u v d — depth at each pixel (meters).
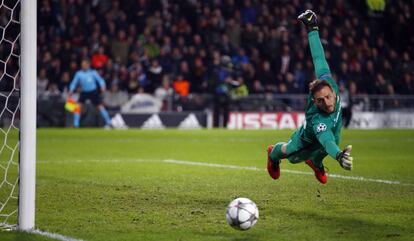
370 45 59.16
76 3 52.47
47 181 20.12
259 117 52.00
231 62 51.75
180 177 21.25
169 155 29.55
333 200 16.50
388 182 20.17
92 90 48.12
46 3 51.22
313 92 13.16
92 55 50.16
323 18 56.75
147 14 53.91
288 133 45.88
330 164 25.69
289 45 54.59
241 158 28.22
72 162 26.09
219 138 40.59
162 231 12.69
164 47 52.19
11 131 42.03
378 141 39.59
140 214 14.48
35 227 12.94
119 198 16.75
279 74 53.59
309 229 12.88
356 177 21.48
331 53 55.19
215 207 15.43
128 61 50.94
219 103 51.28
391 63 58.03
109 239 11.99
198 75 51.81
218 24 54.28
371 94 55.84
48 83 48.91
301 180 20.50
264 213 14.61
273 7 57.91
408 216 14.23
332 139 12.94
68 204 15.80
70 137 40.03
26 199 12.70
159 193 17.62
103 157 28.39
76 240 11.86
